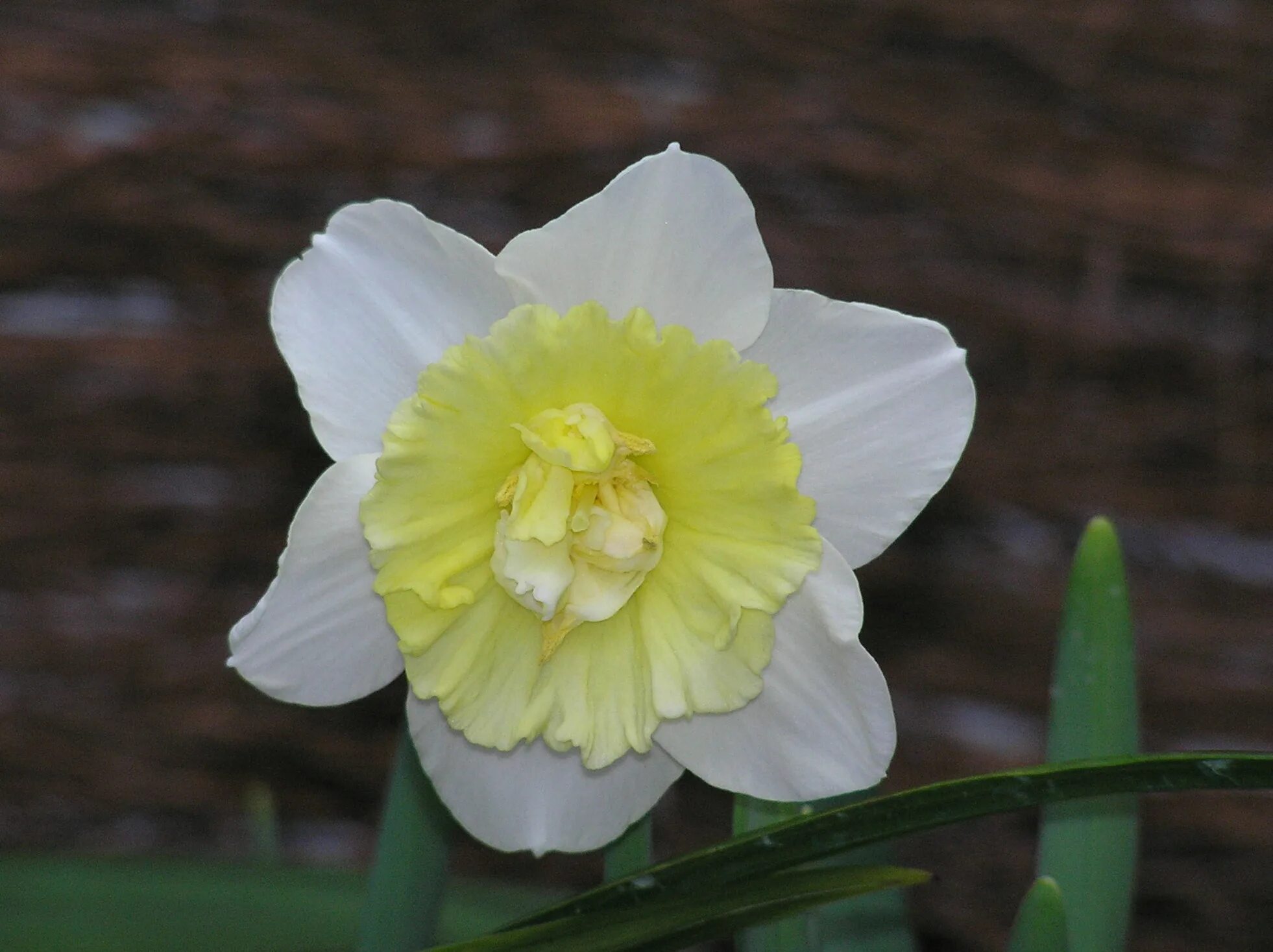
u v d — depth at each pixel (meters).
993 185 0.73
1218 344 0.75
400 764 0.58
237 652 0.56
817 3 0.71
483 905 0.66
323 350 0.56
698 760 0.57
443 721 0.57
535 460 0.56
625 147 0.73
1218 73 0.71
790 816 0.57
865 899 0.60
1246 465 0.75
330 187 0.75
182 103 0.73
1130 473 0.76
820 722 0.57
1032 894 0.57
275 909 0.64
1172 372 0.75
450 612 0.56
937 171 0.73
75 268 0.76
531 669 0.57
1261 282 0.73
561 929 0.55
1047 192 0.73
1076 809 0.59
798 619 0.56
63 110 0.73
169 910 0.64
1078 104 0.72
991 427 0.76
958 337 0.76
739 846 0.55
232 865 0.65
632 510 0.57
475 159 0.74
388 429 0.55
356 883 0.65
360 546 0.56
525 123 0.73
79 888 0.64
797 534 0.56
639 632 0.57
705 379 0.56
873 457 0.56
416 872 0.58
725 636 0.56
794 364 0.56
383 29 0.72
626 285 0.56
